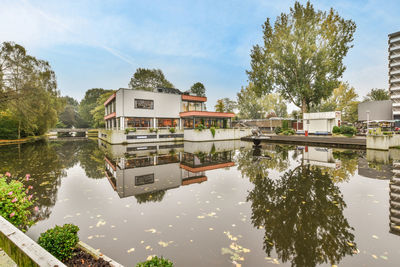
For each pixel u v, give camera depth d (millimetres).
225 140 29828
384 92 43781
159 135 27969
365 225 3846
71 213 4539
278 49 32344
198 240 3379
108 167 10023
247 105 62469
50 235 2660
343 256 2922
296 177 7578
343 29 29578
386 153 13969
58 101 34125
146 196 5680
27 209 4758
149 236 3514
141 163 11125
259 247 3170
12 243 1708
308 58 31156
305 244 3248
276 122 43188
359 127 33156
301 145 21578
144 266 1999
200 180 7398
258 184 6773
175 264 2746
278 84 34344
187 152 16047
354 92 47000
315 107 52375
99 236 3518
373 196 5438
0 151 17109
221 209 4707
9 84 23109
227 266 2705
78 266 2506
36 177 7977
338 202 5039
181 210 4664
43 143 26672
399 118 31594
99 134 41781
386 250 3062
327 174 8000
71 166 10344
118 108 28172
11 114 30031
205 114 29625
